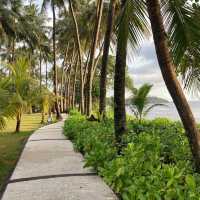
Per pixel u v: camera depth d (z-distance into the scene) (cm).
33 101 1958
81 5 3006
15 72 1866
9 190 632
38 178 713
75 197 579
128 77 2567
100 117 1416
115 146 806
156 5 579
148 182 481
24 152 1059
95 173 740
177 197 434
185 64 587
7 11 3161
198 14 576
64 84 5975
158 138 773
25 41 4047
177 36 582
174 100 572
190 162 607
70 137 1429
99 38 2469
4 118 1043
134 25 626
